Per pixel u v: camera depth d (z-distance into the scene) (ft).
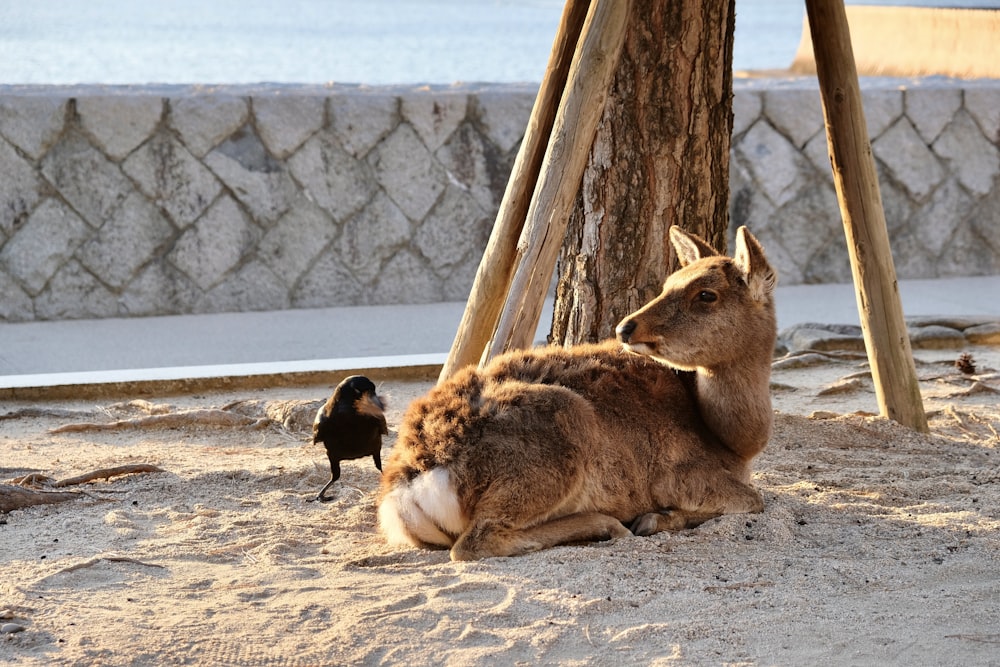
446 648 12.98
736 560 15.60
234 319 35.91
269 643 13.07
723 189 22.88
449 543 16.22
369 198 37.37
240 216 36.42
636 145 21.99
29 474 19.52
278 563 15.81
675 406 17.13
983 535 16.65
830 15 21.86
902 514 17.75
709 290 16.34
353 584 14.85
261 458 21.63
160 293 36.24
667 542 16.11
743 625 13.51
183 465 20.93
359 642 13.09
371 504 18.47
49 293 35.53
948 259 42.34
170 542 16.66
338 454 18.48
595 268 22.53
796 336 32.01
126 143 35.19
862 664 12.63
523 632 13.28
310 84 40.78
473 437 15.67
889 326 22.76
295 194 36.78
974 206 42.19
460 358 20.43
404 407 25.95
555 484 15.69
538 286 19.36
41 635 13.20
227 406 24.97
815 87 40.78
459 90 39.11
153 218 35.81
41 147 34.68
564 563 15.21
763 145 39.96
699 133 22.20
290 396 26.76
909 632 13.38
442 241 38.24
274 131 36.32
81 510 18.35
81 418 24.64
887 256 22.65
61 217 35.19
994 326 32.32
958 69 54.54
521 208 20.35
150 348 32.40
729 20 22.31
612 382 16.89
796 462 20.89
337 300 37.70
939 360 29.81
